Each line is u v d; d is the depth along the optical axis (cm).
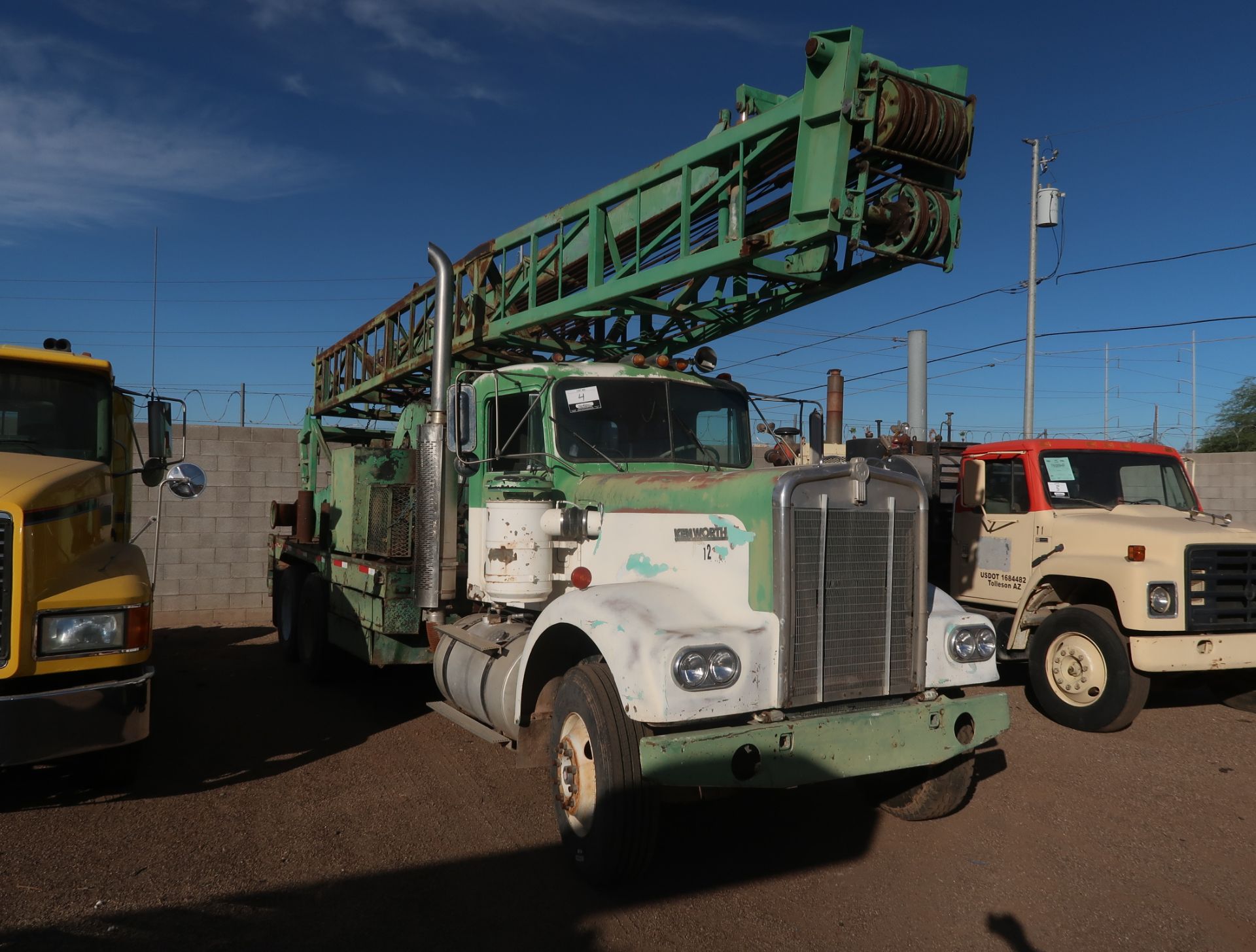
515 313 762
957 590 862
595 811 381
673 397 569
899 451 948
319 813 479
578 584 464
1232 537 675
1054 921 368
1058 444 801
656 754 345
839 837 454
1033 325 2122
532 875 402
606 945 340
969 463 823
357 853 425
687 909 371
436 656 581
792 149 542
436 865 412
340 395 1017
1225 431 3462
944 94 520
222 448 1226
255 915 360
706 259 552
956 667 430
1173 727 693
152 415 621
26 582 427
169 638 1082
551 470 527
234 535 1229
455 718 538
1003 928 361
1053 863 427
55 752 423
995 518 819
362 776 543
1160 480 812
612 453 540
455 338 772
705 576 413
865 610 409
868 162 503
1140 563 658
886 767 392
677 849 436
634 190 623
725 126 595
